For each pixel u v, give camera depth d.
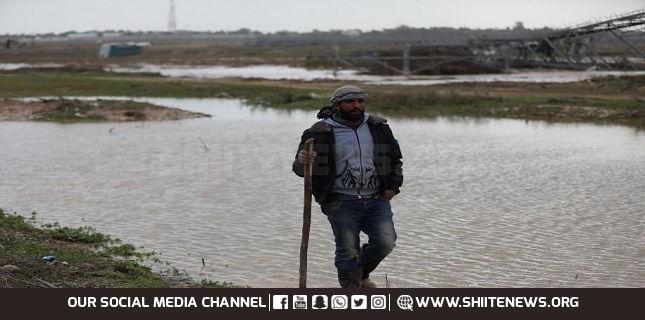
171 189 15.02
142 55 120.81
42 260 8.81
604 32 56.84
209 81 53.12
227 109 35.09
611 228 11.61
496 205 13.34
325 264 9.70
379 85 46.53
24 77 54.59
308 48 143.75
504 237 11.09
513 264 9.70
